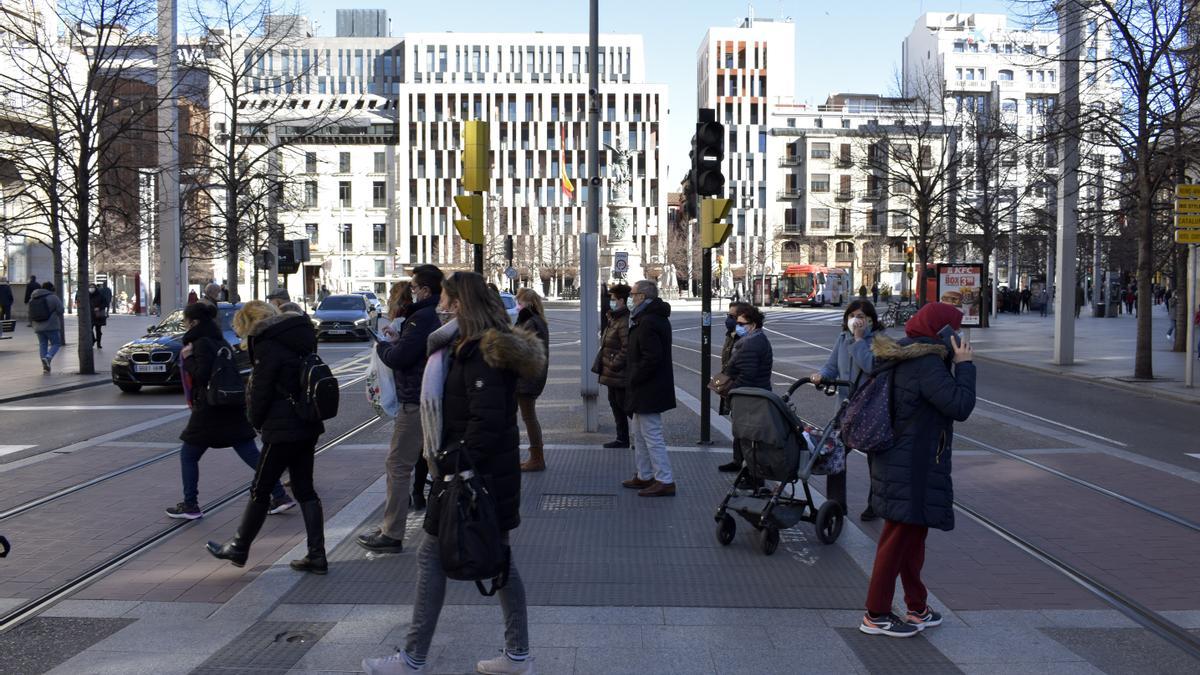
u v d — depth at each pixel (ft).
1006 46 87.71
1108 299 162.71
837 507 22.65
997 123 94.07
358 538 22.30
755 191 325.83
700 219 36.55
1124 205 78.28
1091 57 65.31
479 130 30.37
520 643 14.34
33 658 15.20
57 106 63.57
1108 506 26.40
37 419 43.47
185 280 79.97
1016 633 16.55
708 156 34.81
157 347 53.42
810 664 15.10
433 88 308.40
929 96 168.55
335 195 299.17
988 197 125.29
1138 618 17.33
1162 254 91.50
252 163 78.48
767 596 18.48
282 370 19.40
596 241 38.73
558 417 44.27
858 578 19.75
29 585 19.02
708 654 15.46
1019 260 199.11
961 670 14.88
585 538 22.59
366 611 17.48
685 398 52.70
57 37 69.46
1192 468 32.91
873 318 22.71
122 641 15.96
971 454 34.73
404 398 21.09
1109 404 51.52
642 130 317.83
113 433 39.06
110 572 19.93
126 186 70.64
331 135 283.59
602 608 17.67
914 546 16.52
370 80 368.48
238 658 15.20
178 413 45.55
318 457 33.32
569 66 331.77
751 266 287.48
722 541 22.07
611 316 34.22
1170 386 57.36
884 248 301.63
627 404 27.48
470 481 13.71
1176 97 57.11
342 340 104.17
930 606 17.90
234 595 18.33
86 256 62.54
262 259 81.05
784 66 347.77
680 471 30.73
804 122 322.75
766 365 27.45
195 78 86.79
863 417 16.17
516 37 330.13
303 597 18.29
